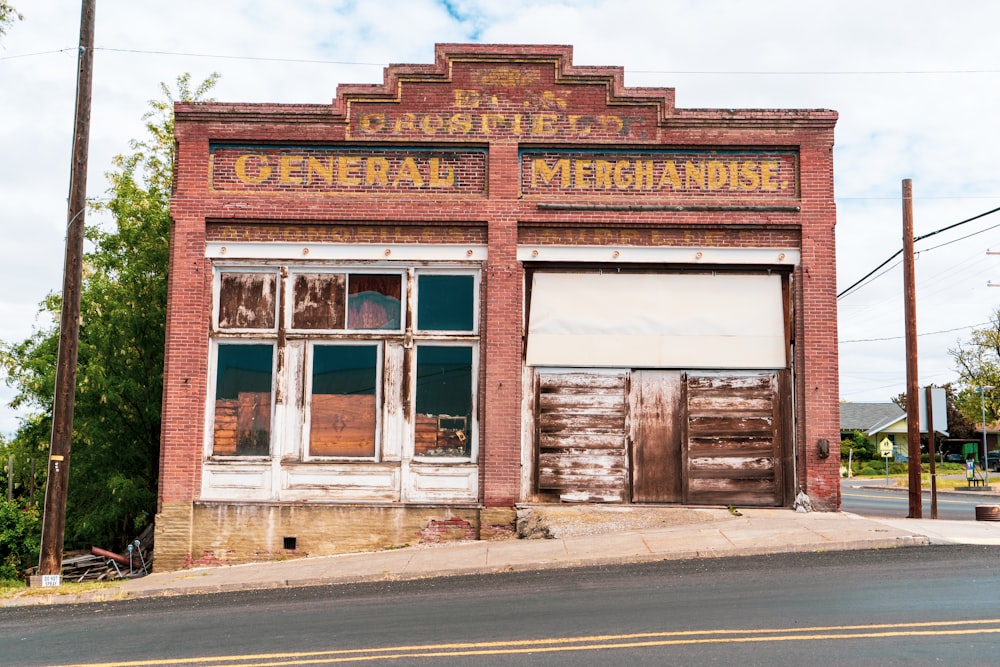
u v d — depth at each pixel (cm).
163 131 2666
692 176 1794
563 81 1798
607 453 1775
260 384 1783
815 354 1748
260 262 1798
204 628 1081
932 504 2178
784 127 1778
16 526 2138
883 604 1035
